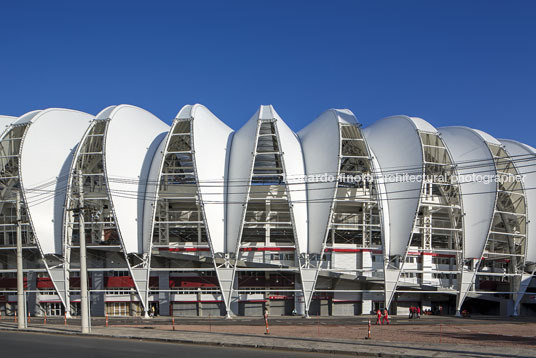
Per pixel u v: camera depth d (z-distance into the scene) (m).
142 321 48.16
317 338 30.42
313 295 58.41
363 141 55.03
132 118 60.59
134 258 57.94
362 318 53.12
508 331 37.81
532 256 61.44
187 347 26.97
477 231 57.62
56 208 55.81
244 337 30.83
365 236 58.44
